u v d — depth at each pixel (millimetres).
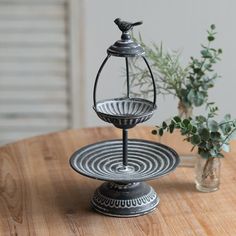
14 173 1927
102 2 2857
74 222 1635
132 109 1740
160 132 1735
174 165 1660
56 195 1785
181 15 2873
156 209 1697
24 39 2900
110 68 2936
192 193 1788
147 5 2861
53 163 1992
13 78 2957
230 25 2885
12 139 3029
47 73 2957
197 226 1602
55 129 3027
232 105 2986
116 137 2199
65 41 2910
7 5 2852
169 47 2908
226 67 2934
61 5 2857
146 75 2117
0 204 1733
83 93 2982
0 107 2996
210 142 1723
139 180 1579
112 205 1662
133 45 1613
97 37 2904
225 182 1854
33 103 2996
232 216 1651
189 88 1905
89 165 1704
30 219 1651
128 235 1562
